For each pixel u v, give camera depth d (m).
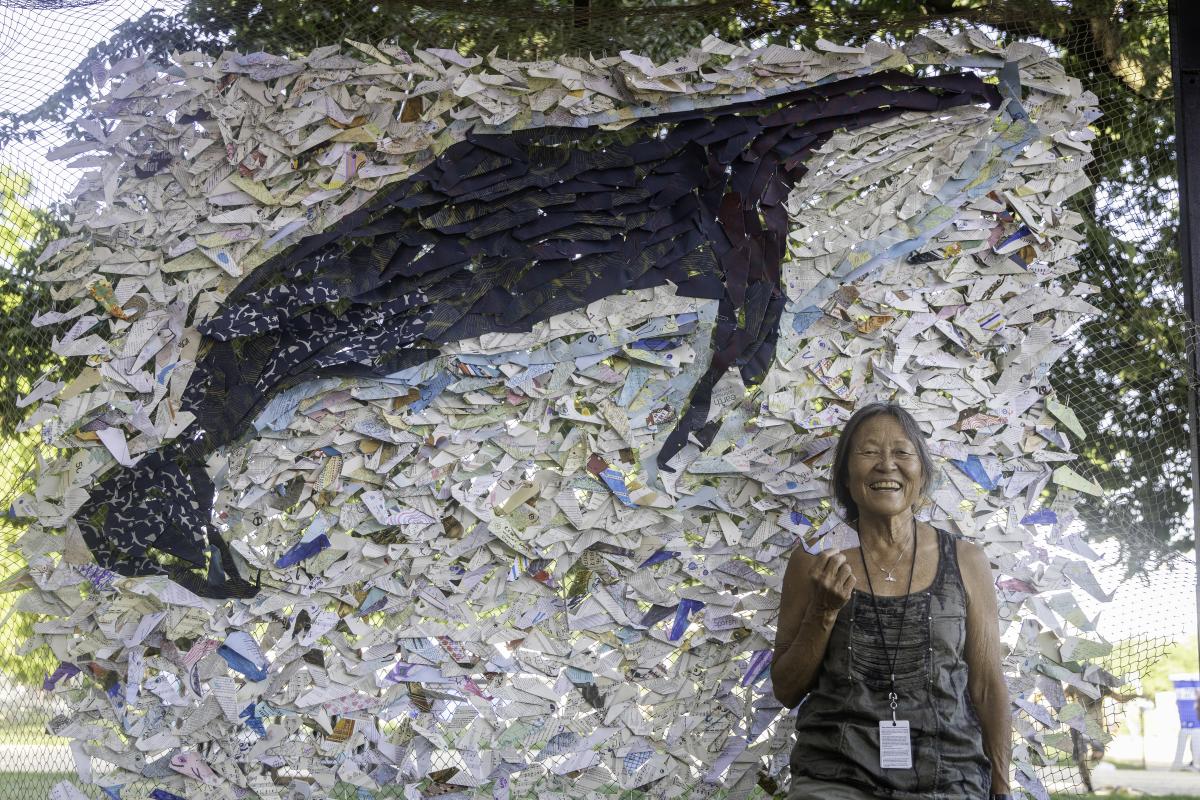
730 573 2.63
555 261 2.64
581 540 2.61
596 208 2.66
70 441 2.54
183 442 2.55
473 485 2.59
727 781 2.60
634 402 2.64
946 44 2.71
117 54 2.67
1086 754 2.64
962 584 2.22
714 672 2.63
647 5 3.04
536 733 2.57
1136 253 2.84
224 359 2.57
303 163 2.63
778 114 2.70
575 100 2.65
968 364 2.70
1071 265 2.72
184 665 2.52
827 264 2.69
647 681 2.62
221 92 2.62
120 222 2.58
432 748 2.56
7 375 2.63
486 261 2.65
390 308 2.59
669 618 2.63
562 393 2.62
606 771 2.58
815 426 2.65
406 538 2.58
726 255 2.67
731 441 2.65
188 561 2.53
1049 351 2.70
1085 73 2.86
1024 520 2.68
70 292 2.58
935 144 2.72
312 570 2.56
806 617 2.19
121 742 2.52
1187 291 2.76
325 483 2.56
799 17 2.81
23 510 2.52
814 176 2.70
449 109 2.66
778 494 2.63
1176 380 2.79
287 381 2.55
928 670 2.14
